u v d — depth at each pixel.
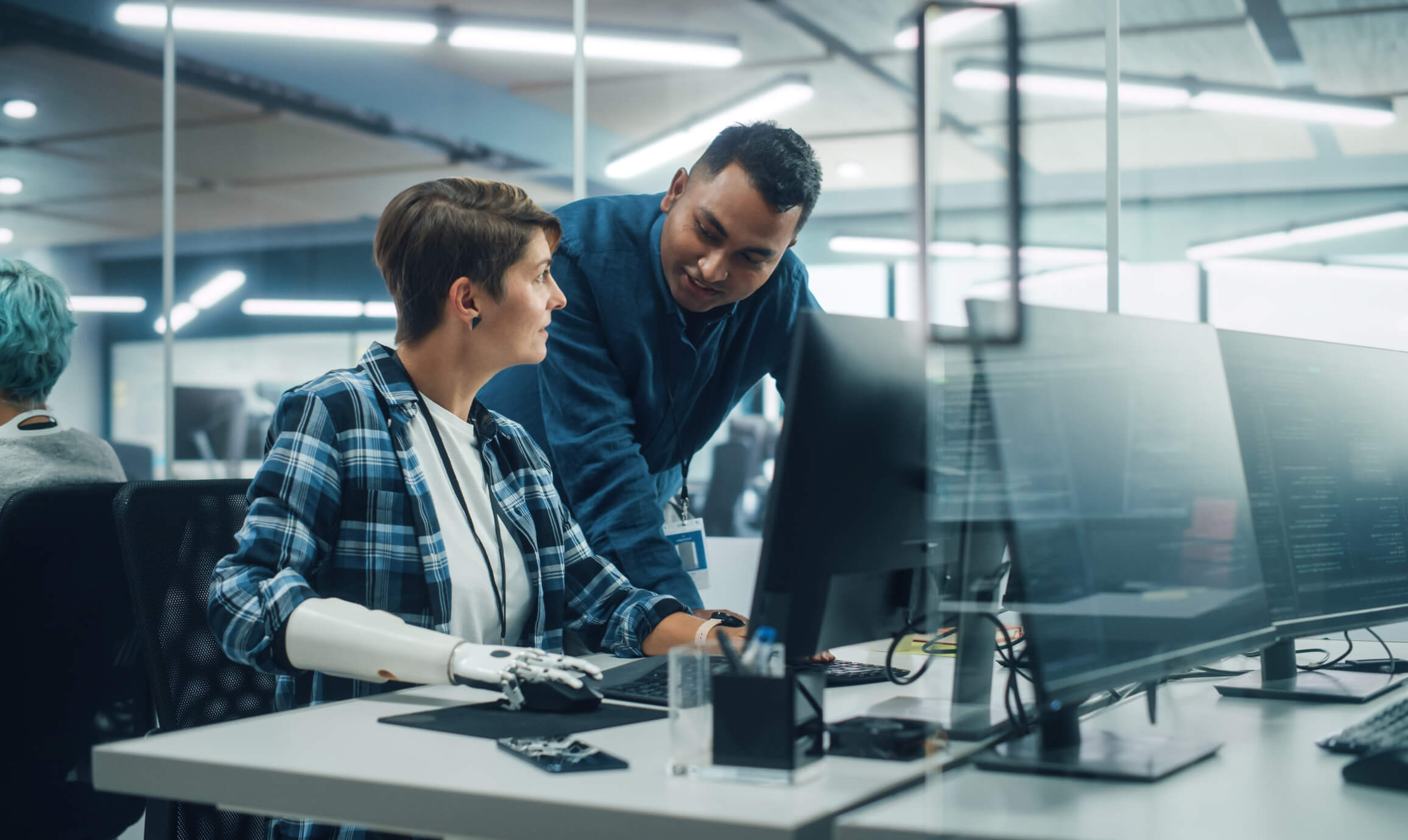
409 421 1.29
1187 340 1.02
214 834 1.33
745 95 7.52
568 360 1.67
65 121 8.40
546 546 1.38
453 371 1.33
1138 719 1.07
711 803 0.70
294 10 5.84
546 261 1.32
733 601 2.12
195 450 9.98
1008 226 0.89
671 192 1.72
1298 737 0.98
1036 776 0.82
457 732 0.91
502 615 1.31
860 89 7.45
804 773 0.77
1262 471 1.22
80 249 10.66
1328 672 1.35
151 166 9.31
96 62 7.48
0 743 1.45
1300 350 1.30
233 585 1.11
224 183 9.81
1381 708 1.11
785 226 1.56
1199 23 6.32
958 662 0.92
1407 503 1.41
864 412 0.98
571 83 7.81
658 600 1.34
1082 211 8.46
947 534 0.90
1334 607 1.27
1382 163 8.48
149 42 7.16
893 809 0.68
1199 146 8.41
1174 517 0.94
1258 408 1.23
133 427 10.48
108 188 9.77
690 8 6.20
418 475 1.27
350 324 10.73
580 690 1.01
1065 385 0.86
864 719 0.90
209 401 10.15
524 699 1.00
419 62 7.52
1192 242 8.82
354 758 0.83
